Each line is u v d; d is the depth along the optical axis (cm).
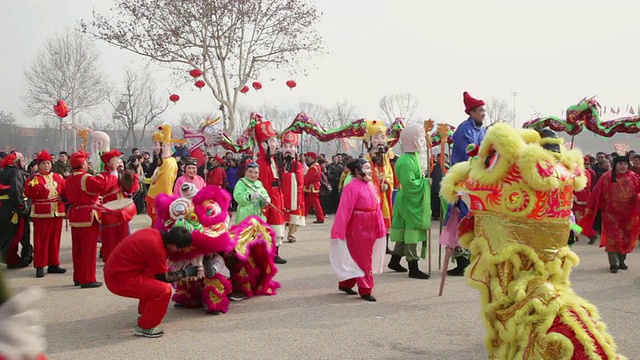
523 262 336
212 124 1330
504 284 334
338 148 2422
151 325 581
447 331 582
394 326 603
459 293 751
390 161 1207
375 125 1057
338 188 1973
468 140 774
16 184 967
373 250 738
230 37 2492
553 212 335
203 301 684
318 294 765
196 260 642
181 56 2480
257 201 929
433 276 878
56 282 870
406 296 741
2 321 161
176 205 643
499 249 341
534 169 325
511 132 335
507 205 338
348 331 588
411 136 854
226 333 591
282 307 697
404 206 859
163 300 579
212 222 650
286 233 1436
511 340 321
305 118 1230
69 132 5288
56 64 4044
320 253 1116
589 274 879
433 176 1511
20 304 163
